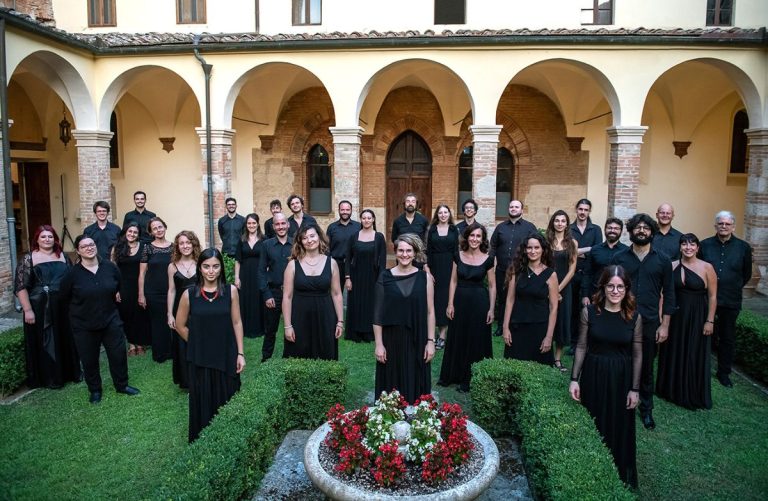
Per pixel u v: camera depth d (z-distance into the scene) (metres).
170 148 15.26
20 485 4.46
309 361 5.58
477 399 5.33
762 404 6.09
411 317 4.97
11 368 6.16
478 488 3.65
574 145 14.56
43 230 6.36
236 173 15.42
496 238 8.09
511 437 5.30
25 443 5.12
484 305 6.08
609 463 3.68
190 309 4.86
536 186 14.87
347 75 11.08
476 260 6.09
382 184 15.16
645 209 14.68
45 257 6.39
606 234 6.48
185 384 6.21
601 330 4.32
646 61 10.61
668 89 13.59
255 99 14.70
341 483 3.69
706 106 13.74
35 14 13.60
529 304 5.64
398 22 13.14
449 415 4.15
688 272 5.86
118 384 6.20
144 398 6.10
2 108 9.23
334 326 5.85
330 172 15.48
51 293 6.32
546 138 14.70
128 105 15.13
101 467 4.75
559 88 13.92
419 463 3.94
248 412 4.46
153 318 7.15
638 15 12.71
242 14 13.59
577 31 10.71
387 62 10.98
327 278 5.71
